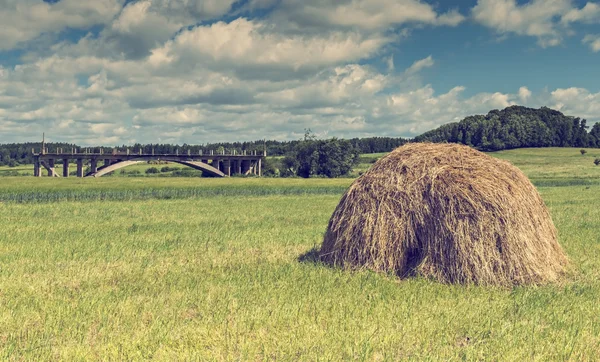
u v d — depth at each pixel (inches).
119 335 275.0
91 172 3152.1
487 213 401.7
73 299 345.7
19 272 434.9
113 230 737.0
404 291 366.0
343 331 283.4
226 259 494.3
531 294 364.8
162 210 1107.3
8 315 304.3
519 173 448.1
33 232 706.8
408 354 255.1
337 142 4192.9
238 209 1130.0
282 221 864.9
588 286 387.9
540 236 421.7
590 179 2896.2
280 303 335.0
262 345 262.1
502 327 295.3
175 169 4800.7
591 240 600.4
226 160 3607.3
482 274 393.7
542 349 263.4
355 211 443.8
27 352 250.2
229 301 340.8
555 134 6840.6
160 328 285.6
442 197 414.0
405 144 484.4
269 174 4215.1
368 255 428.1
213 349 258.1
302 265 452.1
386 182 441.1
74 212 1063.6
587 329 295.6
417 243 419.5
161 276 415.8
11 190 1541.6
